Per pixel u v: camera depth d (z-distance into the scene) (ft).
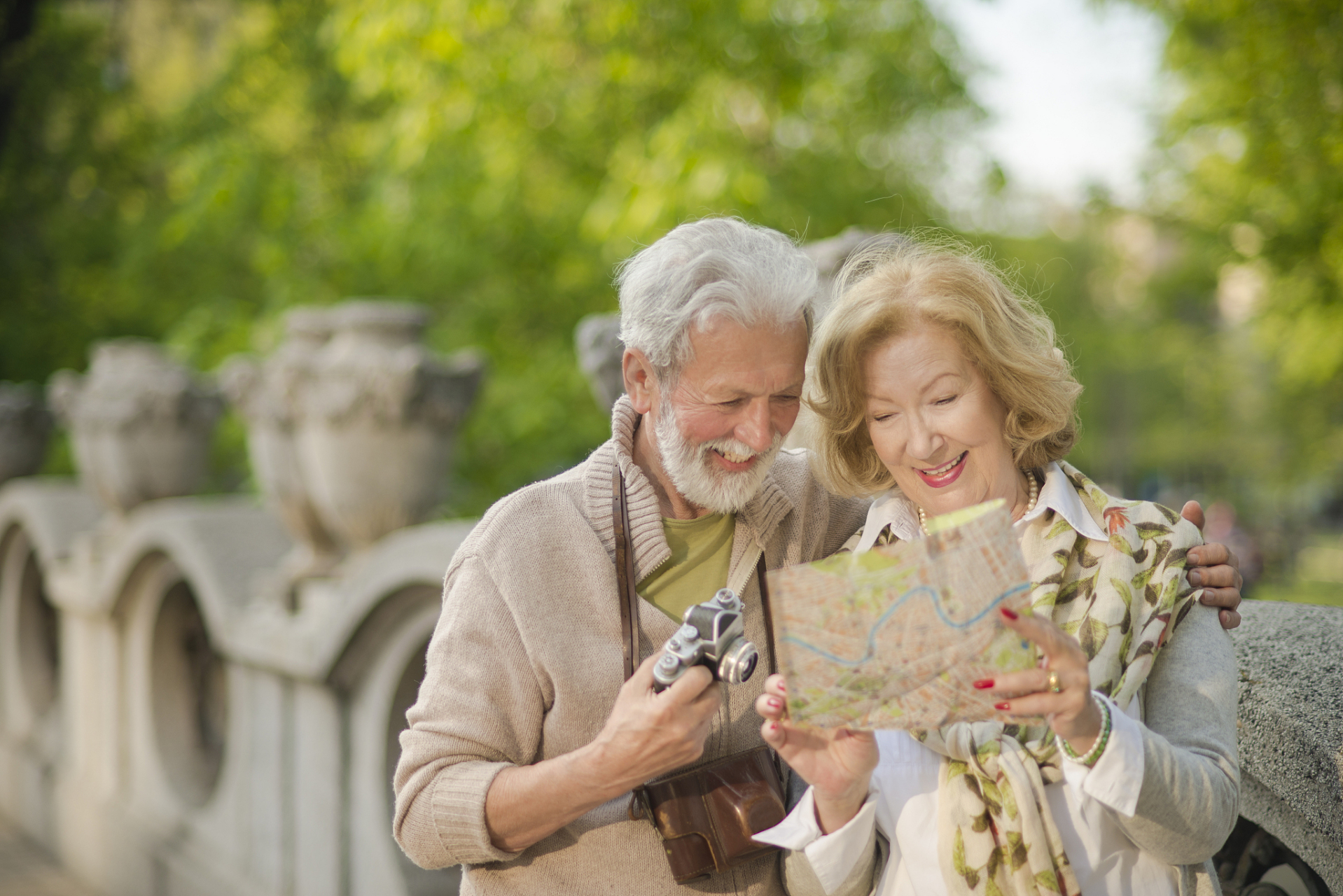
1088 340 41.39
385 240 22.54
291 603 12.85
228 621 13.16
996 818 4.62
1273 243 25.63
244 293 30.14
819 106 20.30
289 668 11.76
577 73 21.61
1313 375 36.58
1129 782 4.10
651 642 5.25
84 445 17.99
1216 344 56.95
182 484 18.13
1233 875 6.84
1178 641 4.82
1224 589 4.98
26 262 36.63
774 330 4.73
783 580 3.94
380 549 10.44
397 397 11.78
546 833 4.94
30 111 36.09
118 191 37.42
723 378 4.74
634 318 4.99
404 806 5.17
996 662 3.85
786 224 17.48
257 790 13.07
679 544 5.44
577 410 21.99
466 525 10.18
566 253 22.31
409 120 20.83
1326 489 66.59
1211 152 26.53
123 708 16.98
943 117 22.21
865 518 5.93
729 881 5.26
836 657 3.92
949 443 4.82
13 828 21.12
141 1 38.32
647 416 5.41
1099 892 4.64
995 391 4.88
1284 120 23.82
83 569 17.57
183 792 15.42
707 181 16.66
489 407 21.90
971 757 4.68
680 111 18.25
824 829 4.81
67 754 19.39
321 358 12.16
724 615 4.50
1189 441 65.87
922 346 4.77
